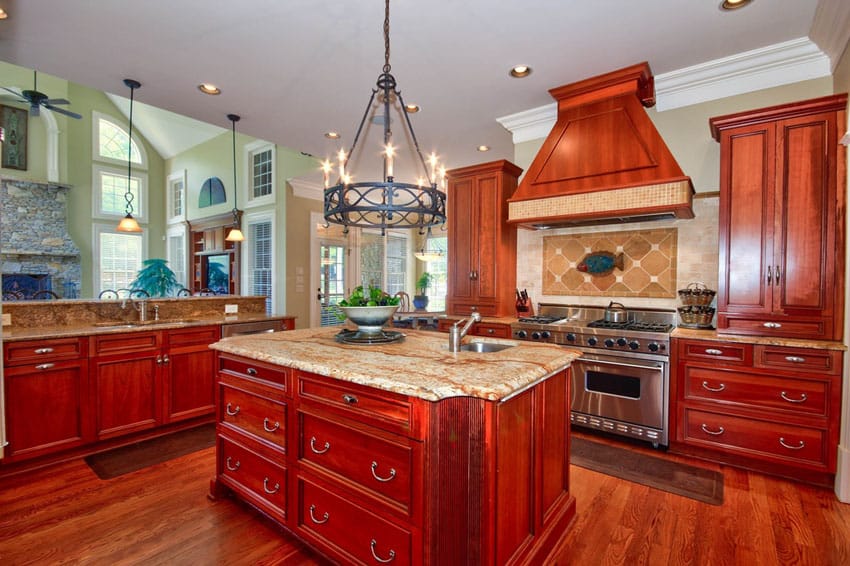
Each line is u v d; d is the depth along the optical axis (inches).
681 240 130.2
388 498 59.4
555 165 128.2
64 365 105.1
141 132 369.4
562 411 77.6
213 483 88.3
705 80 121.0
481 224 156.0
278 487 75.0
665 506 86.8
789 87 112.9
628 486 95.0
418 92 134.1
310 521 69.9
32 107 196.4
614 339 118.3
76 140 332.8
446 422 55.8
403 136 175.9
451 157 207.2
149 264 309.1
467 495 56.5
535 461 66.7
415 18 96.1
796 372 95.8
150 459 107.4
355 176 248.5
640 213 114.0
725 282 107.5
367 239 313.0
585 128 124.9
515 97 137.4
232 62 117.2
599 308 142.6
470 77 124.1
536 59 114.0
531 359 71.5
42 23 99.0
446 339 92.7
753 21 96.7
